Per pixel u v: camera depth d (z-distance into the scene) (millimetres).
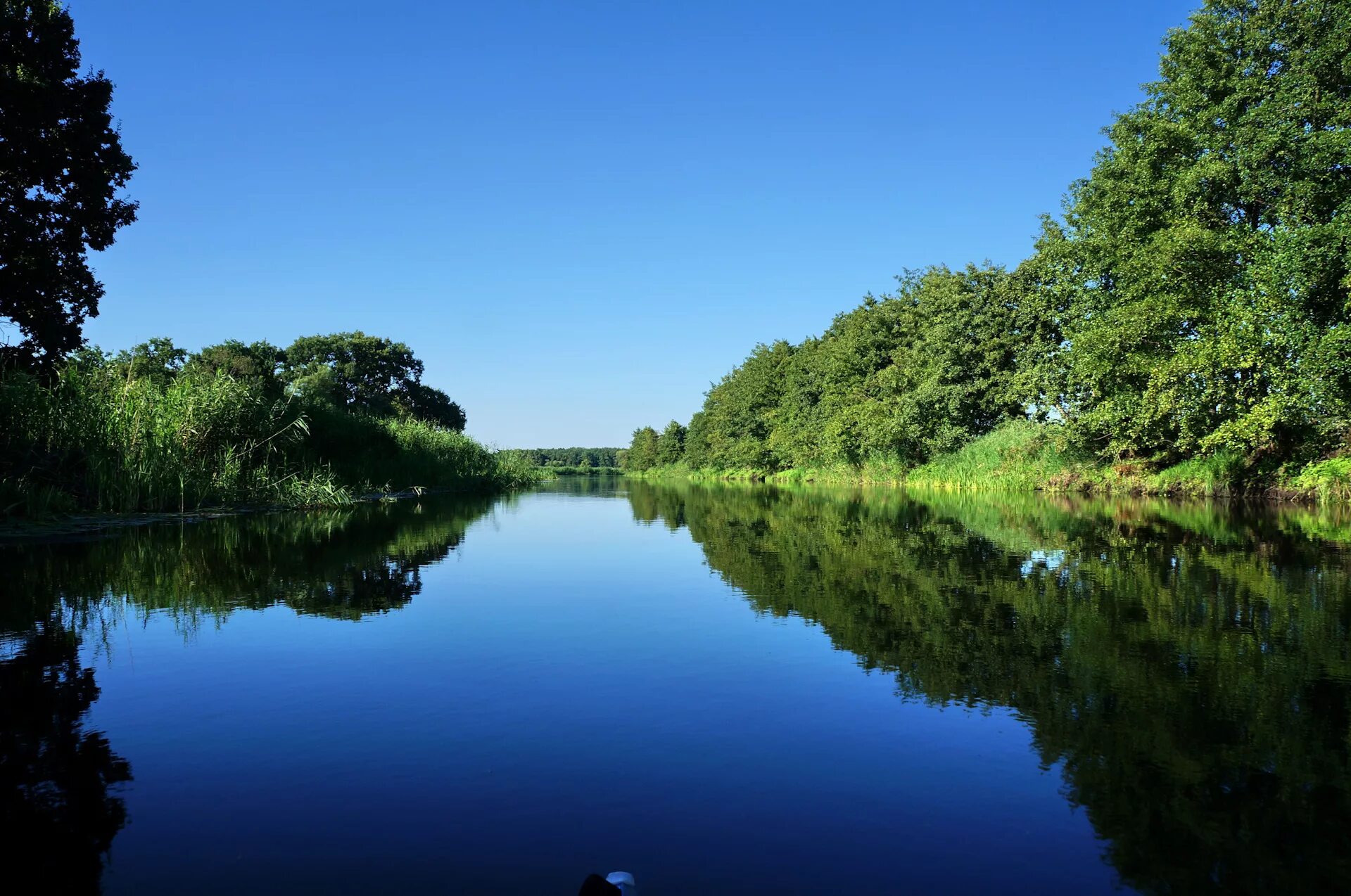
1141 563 7641
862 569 7535
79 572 7105
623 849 2205
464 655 4316
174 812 2445
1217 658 4148
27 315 12648
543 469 83500
